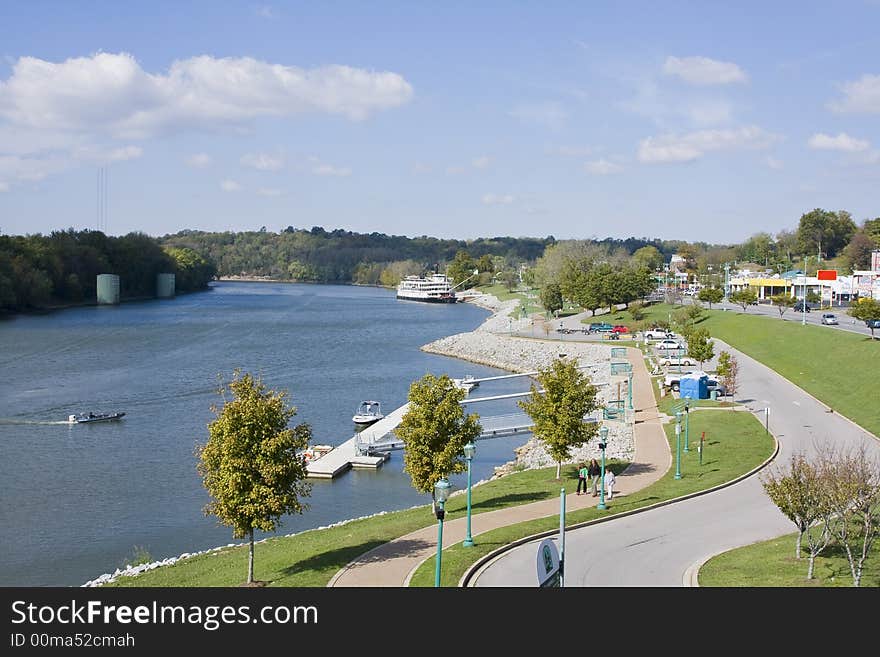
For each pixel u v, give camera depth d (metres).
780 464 52.06
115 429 78.56
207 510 36.03
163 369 117.00
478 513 43.75
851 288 167.38
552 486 50.50
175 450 70.50
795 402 74.62
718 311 155.25
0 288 195.75
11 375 109.31
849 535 35.47
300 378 113.25
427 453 45.16
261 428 35.38
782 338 111.12
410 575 32.72
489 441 75.81
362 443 69.00
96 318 197.25
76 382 104.50
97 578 42.03
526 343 139.12
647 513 42.44
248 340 157.75
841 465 34.03
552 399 52.38
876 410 66.38
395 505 55.72
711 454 55.78
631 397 77.75
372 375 117.06
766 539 37.41
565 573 32.69
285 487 35.94
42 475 62.31
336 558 35.84
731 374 76.81
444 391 45.78
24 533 49.47
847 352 90.50
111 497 56.91
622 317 172.88
